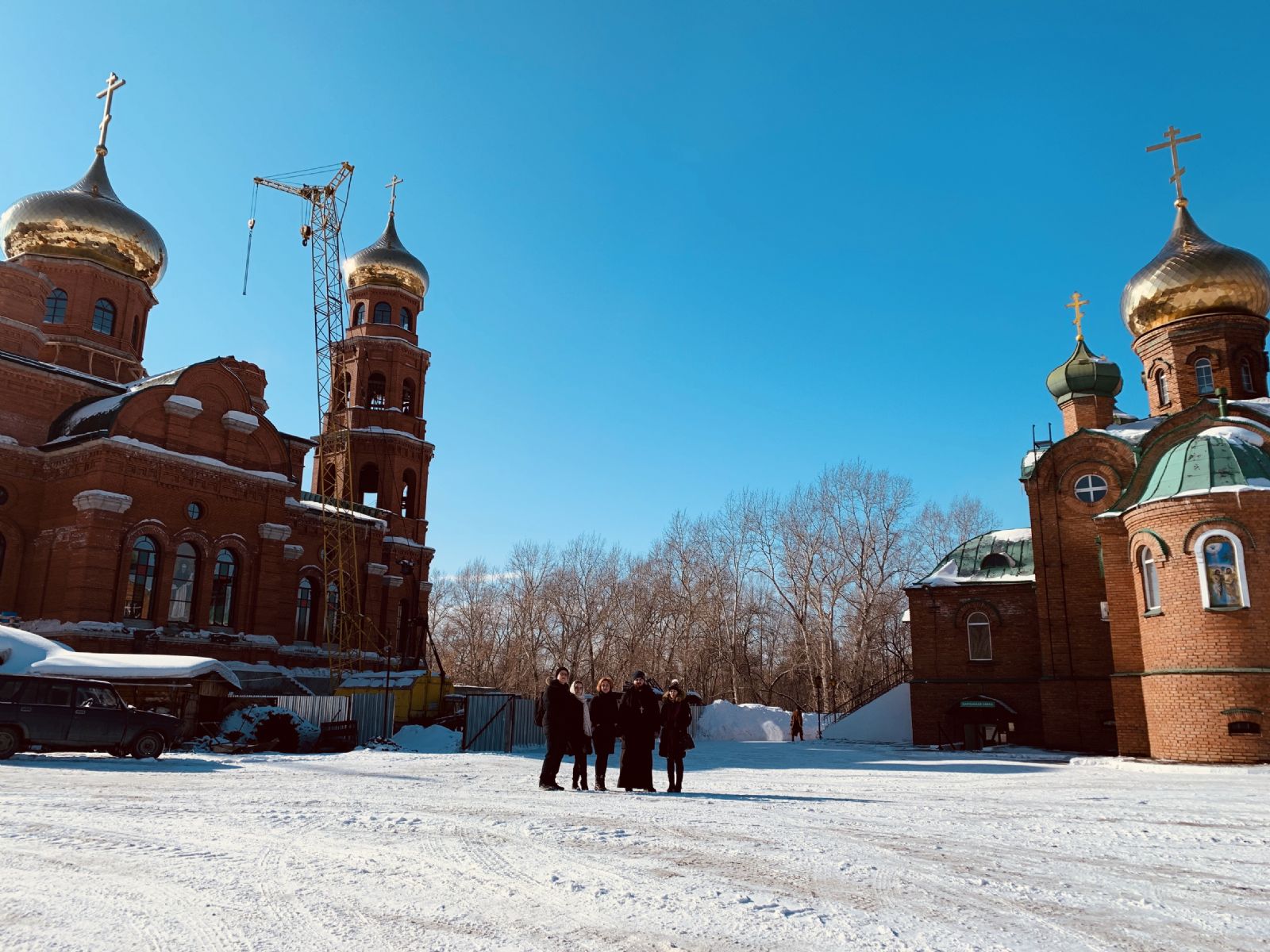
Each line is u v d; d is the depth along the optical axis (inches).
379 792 577.3
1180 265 1528.1
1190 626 1034.7
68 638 1221.7
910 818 495.5
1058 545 1391.5
